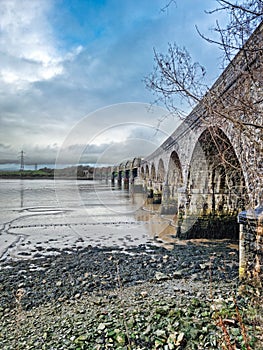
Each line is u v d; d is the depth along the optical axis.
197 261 10.14
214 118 4.84
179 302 5.88
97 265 9.87
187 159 14.53
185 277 8.18
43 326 5.32
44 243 13.68
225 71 4.98
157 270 9.05
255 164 5.42
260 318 4.33
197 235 14.07
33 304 6.59
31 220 20.50
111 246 12.95
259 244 5.71
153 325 4.75
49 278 8.53
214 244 13.04
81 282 8.07
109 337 4.54
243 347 3.76
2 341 4.83
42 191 44.22
